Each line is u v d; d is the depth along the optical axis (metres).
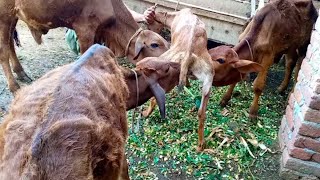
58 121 0.74
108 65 1.01
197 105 1.79
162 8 2.25
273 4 1.76
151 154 1.52
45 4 1.61
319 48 1.36
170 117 1.75
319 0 2.23
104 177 0.82
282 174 1.46
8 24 1.73
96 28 1.68
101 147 0.79
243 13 2.15
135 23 1.74
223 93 1.99
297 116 1.44
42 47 2.27
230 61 1.62
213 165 1.50
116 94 0.97
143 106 1.78
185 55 1.48
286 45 1.87
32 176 0.67
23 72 1.92
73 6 1.62
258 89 1.73
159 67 1.38
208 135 1.64
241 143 1.61
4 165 0.71
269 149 1.59
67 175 0.70
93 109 0.83
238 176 1.46
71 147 0.72
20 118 0.76
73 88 0.83
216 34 2.19
